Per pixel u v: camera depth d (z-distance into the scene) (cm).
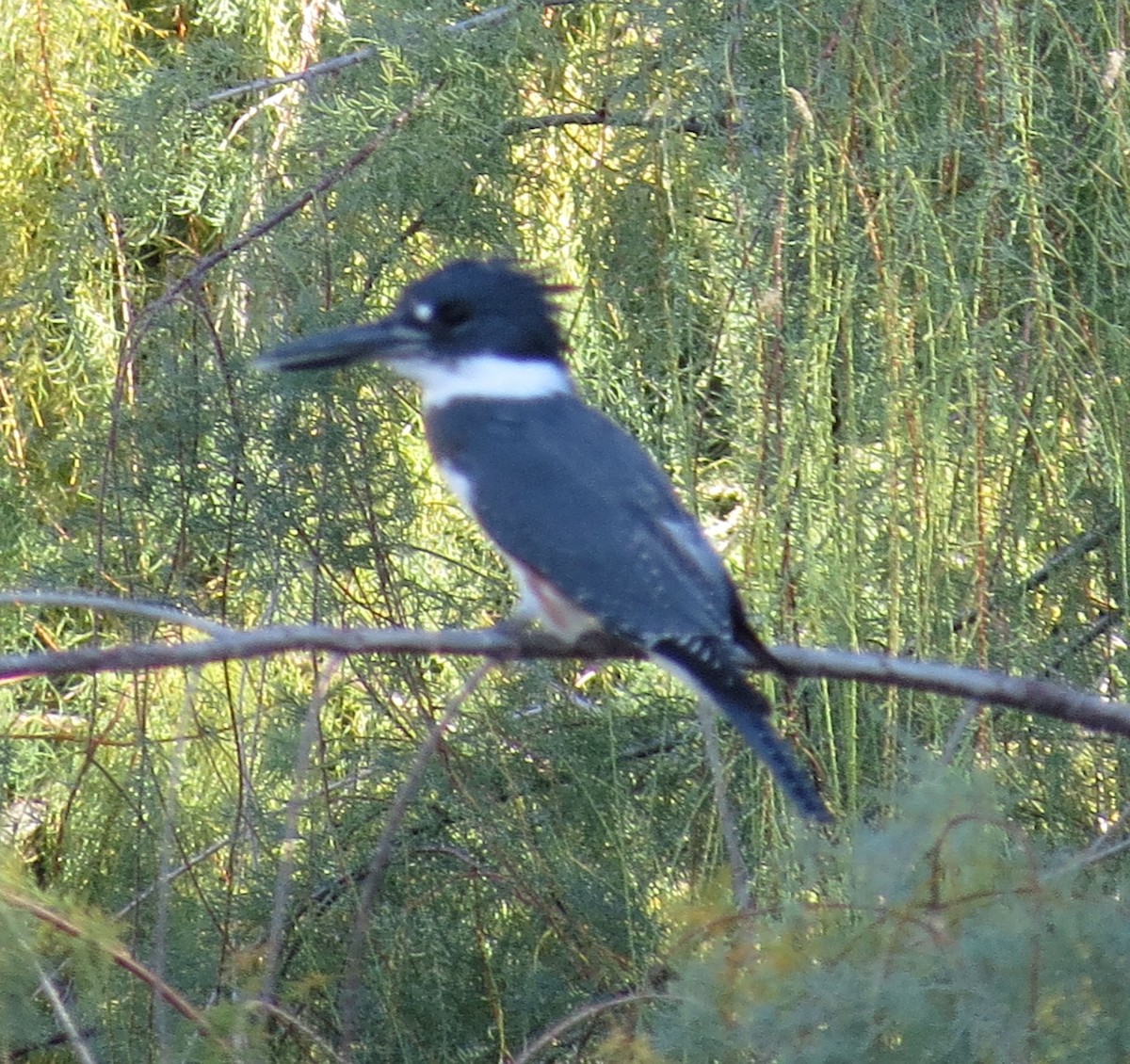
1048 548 776
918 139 710
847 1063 484
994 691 507
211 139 925
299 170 898
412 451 1004
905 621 718
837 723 748
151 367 878
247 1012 529
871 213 679
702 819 870
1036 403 711
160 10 1197
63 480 1040
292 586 914
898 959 492
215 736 884
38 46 989
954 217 701
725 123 796
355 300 859
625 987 813
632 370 877
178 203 979
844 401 708
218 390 841
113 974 702
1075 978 486
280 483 848
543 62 933
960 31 743
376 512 891
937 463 670
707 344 784
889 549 693
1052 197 719
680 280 750
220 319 888
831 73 725
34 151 992
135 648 477
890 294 669
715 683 525
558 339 656
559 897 881
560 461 590
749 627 556
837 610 676
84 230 919
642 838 878
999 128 695
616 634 548
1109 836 741
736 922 533
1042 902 495
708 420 882
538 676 926
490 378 632
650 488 589
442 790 909
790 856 620
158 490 864
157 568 893
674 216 754
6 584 912
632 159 867
